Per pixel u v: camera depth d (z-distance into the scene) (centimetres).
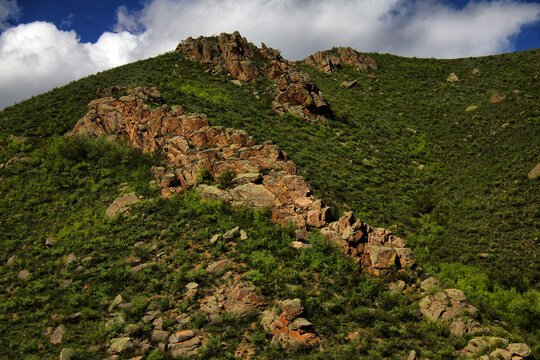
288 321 1791
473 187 3941
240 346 1738
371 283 2131
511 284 2484
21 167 3625
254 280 2066
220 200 2838
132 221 2877
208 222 2709
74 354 1730
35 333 1936
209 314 1920
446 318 1908
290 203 2706
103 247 2631
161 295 2100
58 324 1977
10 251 2717
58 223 2998
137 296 2094
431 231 3372
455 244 3164
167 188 3128
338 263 2253
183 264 2316
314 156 4253
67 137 4075
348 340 1756
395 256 2270
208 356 1675
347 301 2027
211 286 2117
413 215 3653
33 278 2412
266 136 4359
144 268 2333
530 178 3634
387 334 1811
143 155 3734
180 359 1662
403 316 1942
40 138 4125
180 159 3425
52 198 3294
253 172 3036
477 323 1870
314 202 2659
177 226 2717
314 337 1747
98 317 1998
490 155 4425
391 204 3738
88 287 2267
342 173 4056
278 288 2033
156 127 3850
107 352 1739
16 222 3020
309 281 2130
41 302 2180
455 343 1747
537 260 2714
